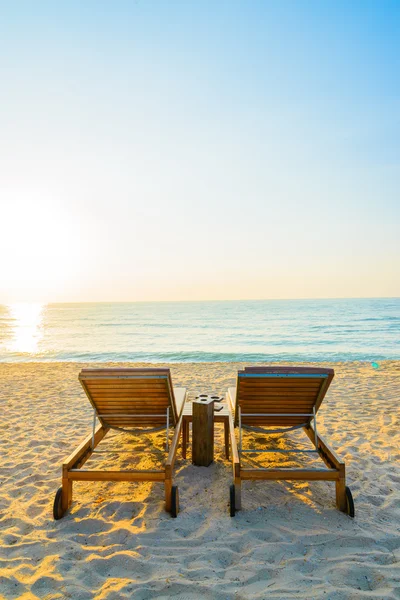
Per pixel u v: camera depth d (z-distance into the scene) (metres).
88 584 2.45
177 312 73.25
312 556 2.68
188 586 2.39
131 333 35.25
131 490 3.77
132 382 3.57
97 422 6.29
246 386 3.63
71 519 3.25
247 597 2.29
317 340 26.91
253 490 3.71
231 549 2.79
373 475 4.06
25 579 2.51
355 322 42.19
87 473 3.29
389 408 6.91
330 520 3.16
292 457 4.57
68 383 10.31
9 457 4.77
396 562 2.61
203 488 3.77
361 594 2.29
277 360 17.34
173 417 3.98
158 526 3.09
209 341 27.45
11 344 27.19
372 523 3.12
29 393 8.91
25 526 3.16
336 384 9.32
